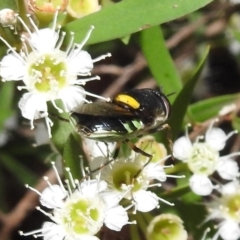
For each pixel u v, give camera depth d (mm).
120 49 156
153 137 113
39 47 106
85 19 110
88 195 106
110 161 106
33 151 141
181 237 111
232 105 128
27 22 109
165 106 101
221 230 119
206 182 115
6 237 138
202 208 119
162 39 125
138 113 99
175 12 111
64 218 106
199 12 149
